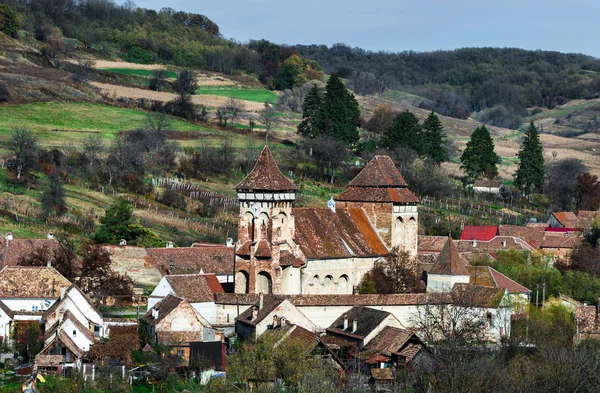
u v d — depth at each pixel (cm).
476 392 14088
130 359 17412
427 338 17775
